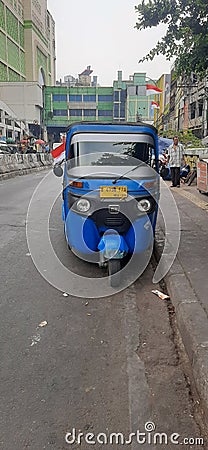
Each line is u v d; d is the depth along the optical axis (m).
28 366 2.87
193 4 5.80
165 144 16.59
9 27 61.22
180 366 2.90
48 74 83.06
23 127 52.81
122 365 2.90
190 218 7.47
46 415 2.37
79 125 5.09
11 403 2.47
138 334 3.36
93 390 2.61
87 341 3.24
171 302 3.99
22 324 3.52
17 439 2.19
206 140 15.25
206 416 2.35
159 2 5.98
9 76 62.31
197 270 4.48
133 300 4.07
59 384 2.67
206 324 3.16
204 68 6.45
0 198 11.48
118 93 71.50
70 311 3.80
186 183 14.16
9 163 22.14
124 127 5.07
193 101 31.89
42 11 75.69
